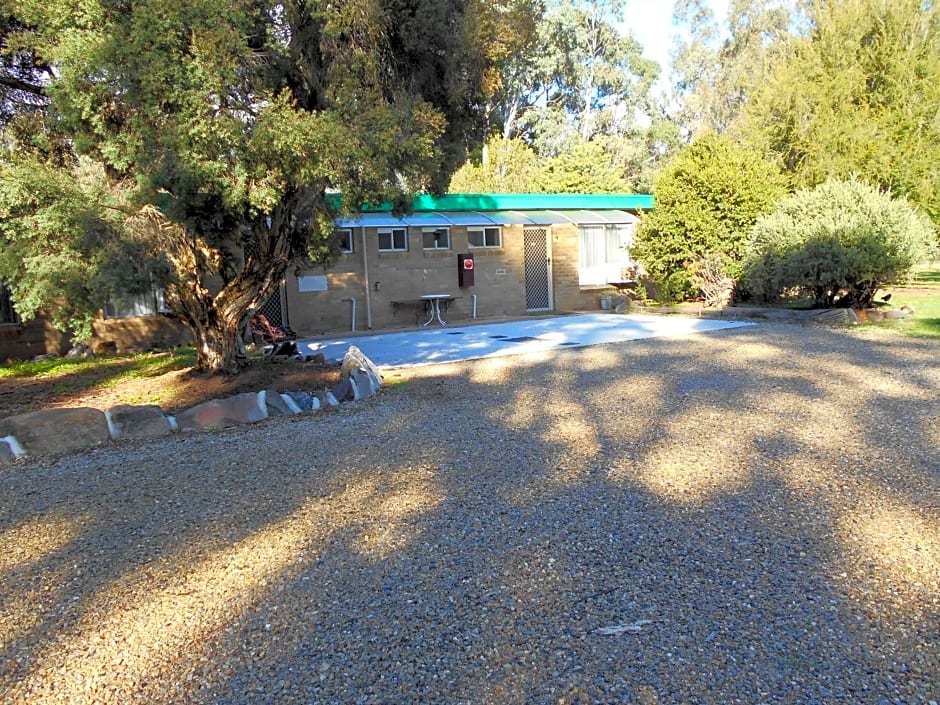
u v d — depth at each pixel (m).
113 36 6.20
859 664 2.76
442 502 4.66
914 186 20.30
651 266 18.92
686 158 18.27
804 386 8.05
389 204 16.77
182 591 3.56
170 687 2.78
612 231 21.22
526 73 42.25
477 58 8.68
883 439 5.80
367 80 7.48
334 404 7.98
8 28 7.82
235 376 9.08
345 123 7.08
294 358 10.71
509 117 44.66
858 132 20.53
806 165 21.50
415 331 16.11
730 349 11.16
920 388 7.71
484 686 2.70
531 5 9.20
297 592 3.50
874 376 8.48
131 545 4.16
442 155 8.44
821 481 4.83
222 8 6.31
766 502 4.47
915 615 3.10
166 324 14.50
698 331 13.88
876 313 14.53
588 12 47.22
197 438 6.66
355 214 10.04
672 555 3.75
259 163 6.52
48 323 13.57
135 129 6.48
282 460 5.80
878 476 4.89
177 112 6.41
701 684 2.67
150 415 6.87
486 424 6.80
